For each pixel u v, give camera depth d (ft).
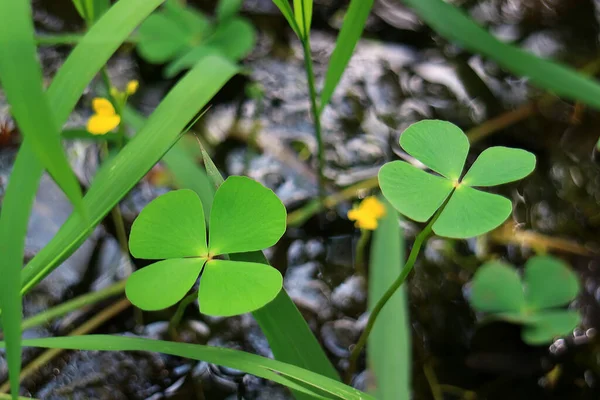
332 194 1.78
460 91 2.00
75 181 1.33
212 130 1.84
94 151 1.78
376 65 2.04
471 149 1.87
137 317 1.65
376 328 1.54
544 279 1.66
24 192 1.40
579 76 1.72
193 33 1.89
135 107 1.85
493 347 1.66
